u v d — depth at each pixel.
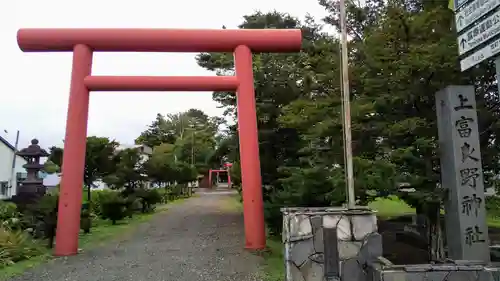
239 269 8.00
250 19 17.62
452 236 6.42
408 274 4.43
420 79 7.74
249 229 10.34
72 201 9.98
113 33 10.33
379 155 8.45
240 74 10.80
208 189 50.41
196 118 53.44
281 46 10.77
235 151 17.88
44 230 10.96
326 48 9.95
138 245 11.11
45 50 10.52
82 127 10.34
